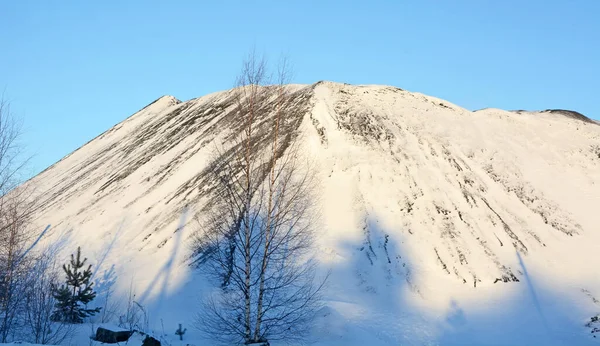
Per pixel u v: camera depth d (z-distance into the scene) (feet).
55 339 47.14
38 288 55.98
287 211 53.31
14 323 51.49
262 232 51.75
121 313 66.49
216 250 54.34
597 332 61.57
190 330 57.57
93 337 48.29
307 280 62.03
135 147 176.14
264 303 53.98
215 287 66.23
